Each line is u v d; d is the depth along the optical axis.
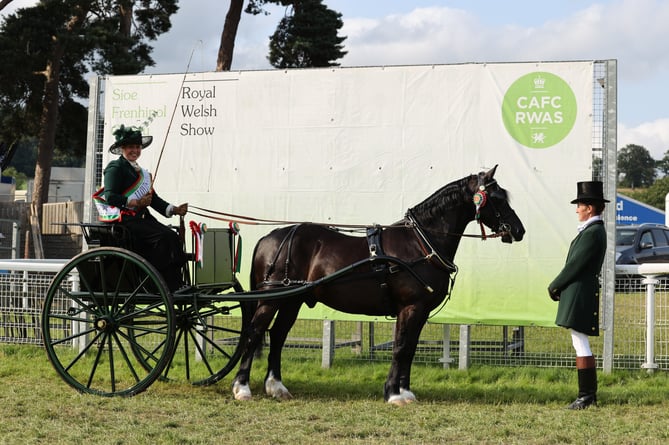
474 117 8.76
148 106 9.62
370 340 9.34
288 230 7.34
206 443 5.43
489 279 8.66
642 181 126.00
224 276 7.62
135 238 7.11
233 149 9.36
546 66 8.63
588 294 6.97
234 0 23.56
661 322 8.58
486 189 6.96
